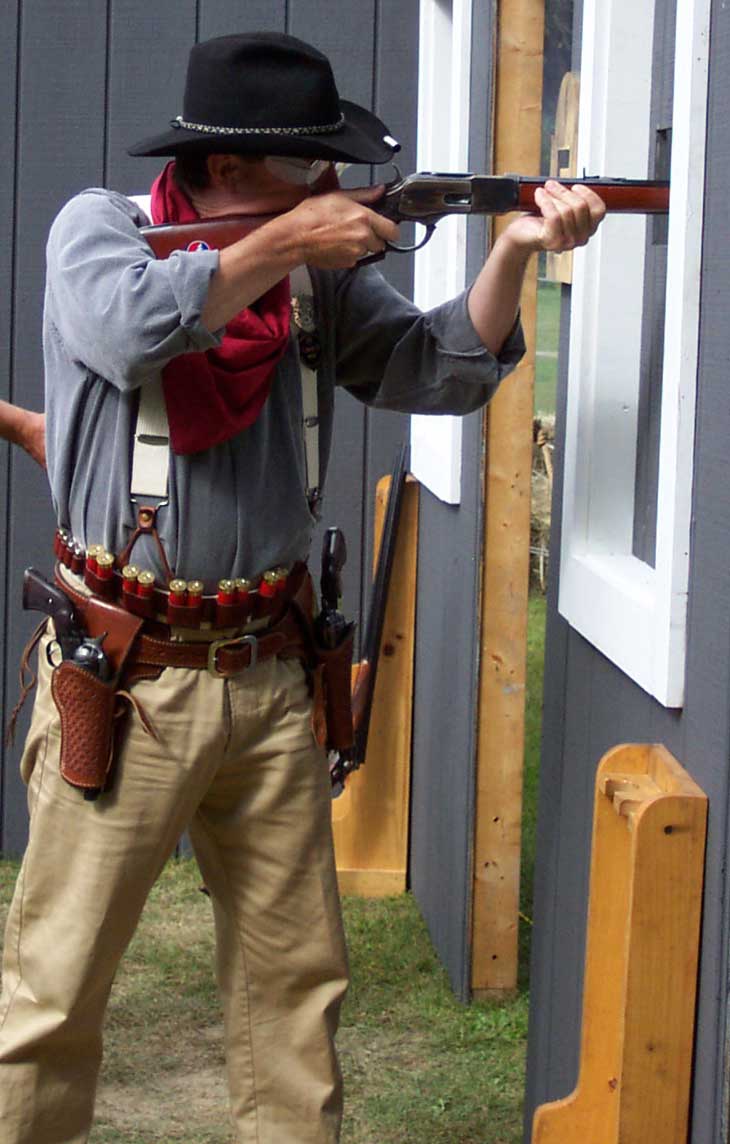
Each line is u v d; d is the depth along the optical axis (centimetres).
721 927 182
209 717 240
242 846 254
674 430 197
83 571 242
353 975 395
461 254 378
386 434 466
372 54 451
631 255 250
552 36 1023
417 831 444
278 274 221
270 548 241
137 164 458
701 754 190
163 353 218
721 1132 180
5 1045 246
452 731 391
